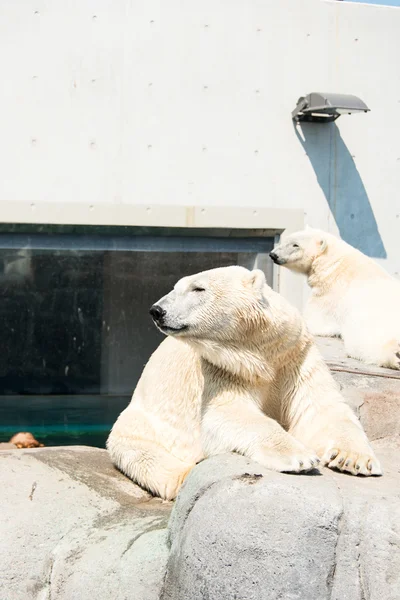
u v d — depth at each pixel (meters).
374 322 9.57
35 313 14.41
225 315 5.79
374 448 7.01
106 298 14.41
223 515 4.79
